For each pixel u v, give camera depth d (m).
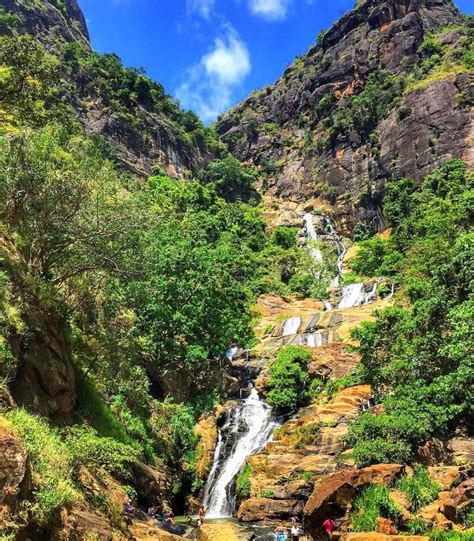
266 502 20.27
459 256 24.33
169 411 25.98
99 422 19.86
